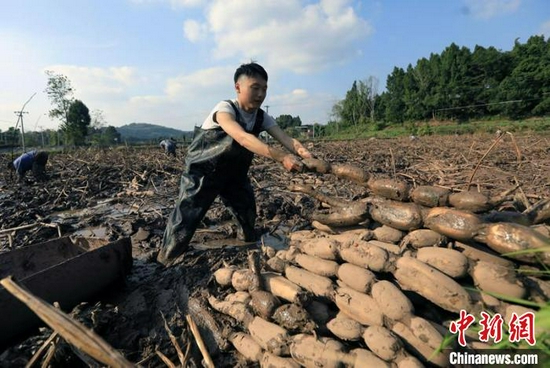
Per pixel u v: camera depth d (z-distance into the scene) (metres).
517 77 58.75
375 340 2.07
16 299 2.71
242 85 3.89
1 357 2.51
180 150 24.00
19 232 6.07
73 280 3.24
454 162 11.88
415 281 2.26
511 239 2.13
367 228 3.10
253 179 10.22
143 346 2.85
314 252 2.86
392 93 77.88
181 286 3.72
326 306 2.59
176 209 4.30
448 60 67.56
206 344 2.82
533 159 13.14
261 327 2.52
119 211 7.73
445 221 2.42
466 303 2.11
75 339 1.38
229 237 5.53
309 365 2.20
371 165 12.86
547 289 2.14
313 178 10.04
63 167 15.41
